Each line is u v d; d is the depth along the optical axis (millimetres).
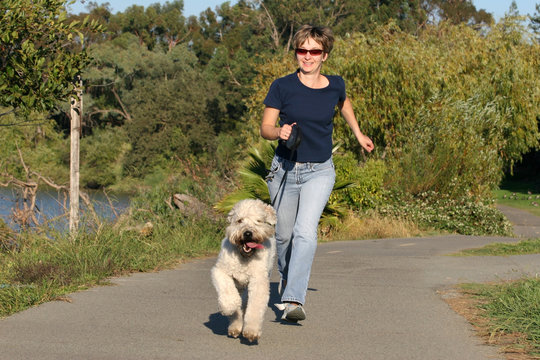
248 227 4582
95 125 65562
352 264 9734
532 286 6602
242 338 4895
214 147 54062
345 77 25344
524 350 4562
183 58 69438
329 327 5297
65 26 9352
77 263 8039
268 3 62000
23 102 9148
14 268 7605
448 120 24109
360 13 60781
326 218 18203
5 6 8750
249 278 4734
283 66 30703
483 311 5875
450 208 22484
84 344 4609
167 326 5230
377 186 21562
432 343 4785
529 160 58312
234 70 60188
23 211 10492
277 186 5312
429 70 25531
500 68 29750
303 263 5027
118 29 79188
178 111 55594
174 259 9945
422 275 8391
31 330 5012
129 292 6809
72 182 10883
